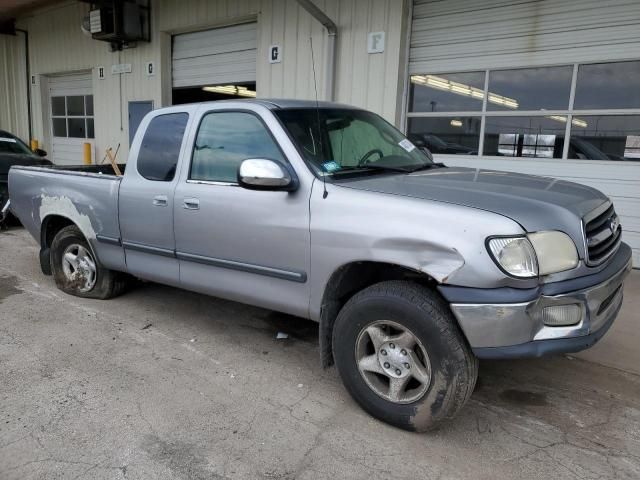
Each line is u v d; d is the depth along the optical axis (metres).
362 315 3.01
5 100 16.84
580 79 6.62
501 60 7.16
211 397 3.37
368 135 4.03
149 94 12.10
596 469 2.70
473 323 2.64
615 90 6.40
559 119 6.84
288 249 3.34
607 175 6.56
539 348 2.62
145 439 2.90
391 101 8.05
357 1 8.16
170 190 4.02
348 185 3.18
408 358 2.90
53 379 3.57
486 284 2.60
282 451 2.82
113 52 12.73
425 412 2.86
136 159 4.38
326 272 3.17
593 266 2.84
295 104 3.82
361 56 8.27
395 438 2.95
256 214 3.47
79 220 4.91
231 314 4.89
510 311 2.57
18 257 6.97
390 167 3.70
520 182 3.36
